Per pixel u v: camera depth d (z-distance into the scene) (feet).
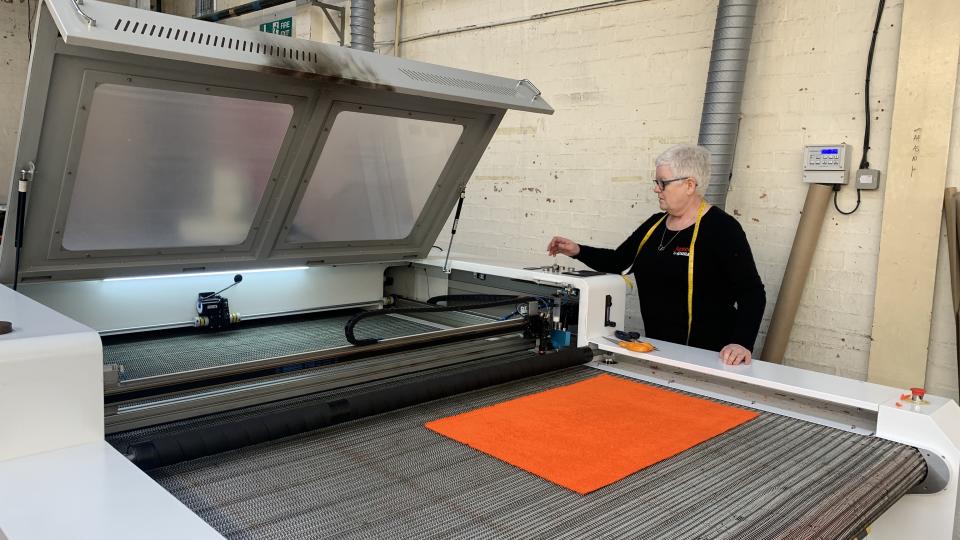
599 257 8.20
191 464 3.55
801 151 9.53
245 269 6.56
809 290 9.58
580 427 4.28
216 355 5.66
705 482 3.51
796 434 4.33
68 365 3.10
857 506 3.38
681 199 7.27
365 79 5.12
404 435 4.06
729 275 7.03
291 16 17.56
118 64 4.50
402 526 2.94
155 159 5.24
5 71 17.39
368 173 6.55
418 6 14.66
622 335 6.14
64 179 4.91
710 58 9.69
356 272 7.59
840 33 9.11
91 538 2.39
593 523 3.01
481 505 3.16
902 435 4.27
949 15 8.10
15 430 2.98
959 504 5.01
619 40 11.32
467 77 5.95
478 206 13.88
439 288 7.78
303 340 6.29
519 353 6.17
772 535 2.94
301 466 3.57
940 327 8.50
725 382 5.46
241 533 2.84
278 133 5.65
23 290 5.48
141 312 6.09
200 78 4.87
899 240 8.57
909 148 8.44
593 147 11.83
